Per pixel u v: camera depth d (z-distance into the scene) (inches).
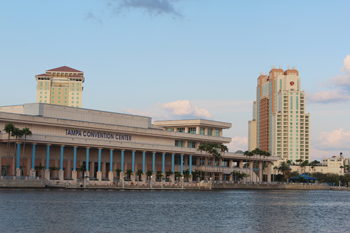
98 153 6993.1
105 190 6250.0
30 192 5007.4
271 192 7687.0
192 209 4023.1
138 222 3115.2
